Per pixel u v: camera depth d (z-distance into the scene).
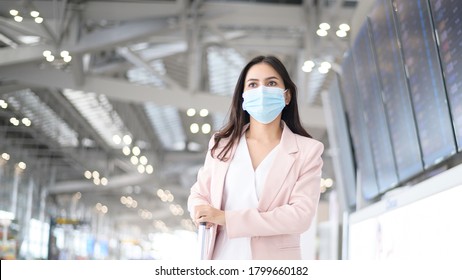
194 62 13.14
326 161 28.45
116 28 12.48
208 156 2.08
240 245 1.91
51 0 12.16
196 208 1.84
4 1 11.63
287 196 1.96
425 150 4.75
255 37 14.62
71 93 20.38
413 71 4.78
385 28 5.42
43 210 30.94
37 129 24.17
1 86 16.12
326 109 9.17
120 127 24.86
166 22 12.44
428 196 3.71
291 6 12.23
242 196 1.97
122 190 40.53
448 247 3.33
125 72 19.30
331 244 9.44
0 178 24.02
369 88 6.30
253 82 2.09
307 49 12.28
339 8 11.57
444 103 4.17
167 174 32.88
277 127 2.09
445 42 4.01
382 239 4.88
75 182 31.17
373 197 6.86
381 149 6.16
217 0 12.65
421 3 4.36
